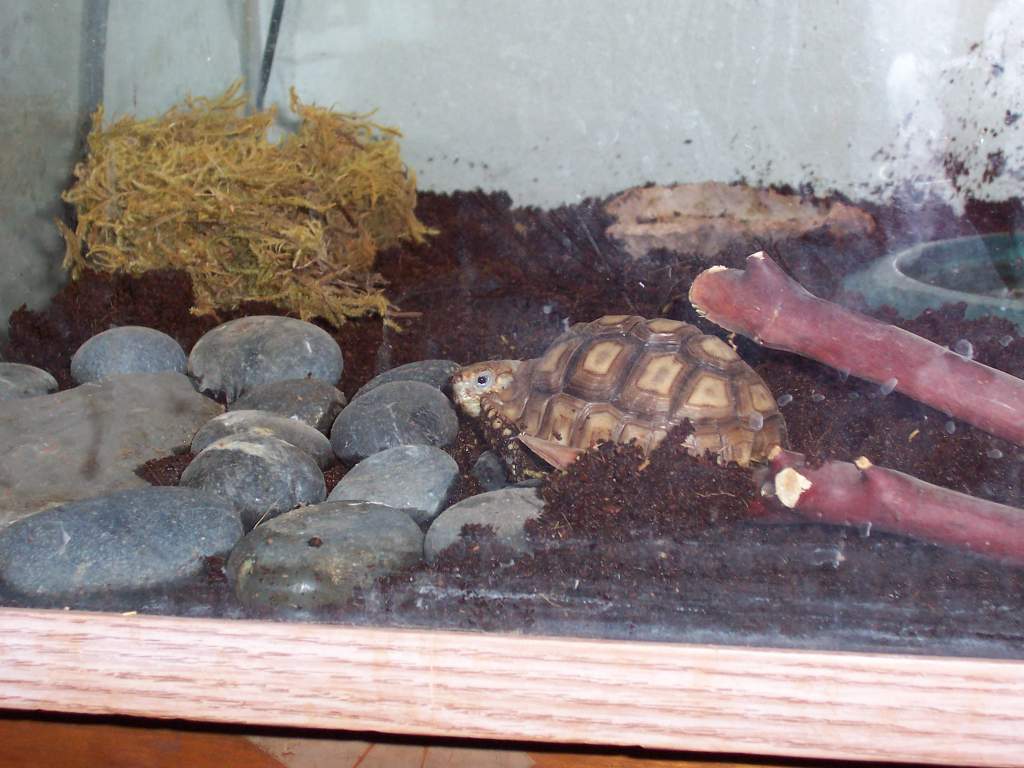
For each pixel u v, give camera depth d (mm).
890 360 521
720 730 481
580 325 634
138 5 811
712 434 550
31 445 592
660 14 805
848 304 641
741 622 477
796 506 495
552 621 483
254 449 569
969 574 488
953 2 747
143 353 681
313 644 487
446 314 722
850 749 478
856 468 498
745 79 807
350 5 836
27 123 721
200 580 506
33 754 544
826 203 777
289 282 759
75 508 525
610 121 844
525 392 606
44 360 692
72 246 759
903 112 781
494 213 854
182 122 822
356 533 515
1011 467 520
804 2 772
